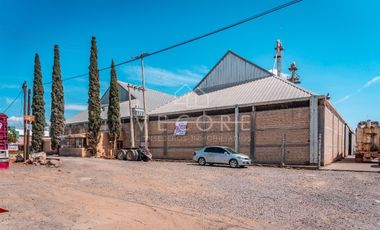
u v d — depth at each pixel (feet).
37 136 146.51
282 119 95.14
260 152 98.58
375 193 42.11
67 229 22.31
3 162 59.31
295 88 103.24
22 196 34.91
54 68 159.94
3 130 59.31
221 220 26.40
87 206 30.27
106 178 54.13
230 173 65.62
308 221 26.81
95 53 144.97
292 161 91.71
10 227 22.61
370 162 108.17
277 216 28.37
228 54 145.38
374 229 24.82
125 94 191.21
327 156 94.38
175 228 23.61
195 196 37.91
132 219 25.64
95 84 143.74
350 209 31.81
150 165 84.84
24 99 92.38
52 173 61.36
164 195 38.32
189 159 118.01
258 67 133.28
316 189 44.93
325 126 89.97
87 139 144.46
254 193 40.60
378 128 108.58
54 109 159.43
